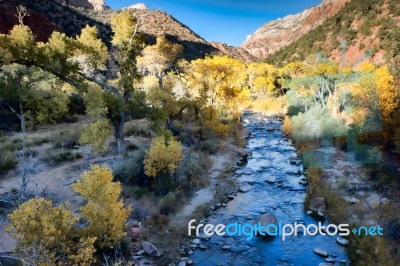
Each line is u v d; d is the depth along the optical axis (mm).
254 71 73125
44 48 21500
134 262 12469
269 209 18047
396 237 12680
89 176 11688
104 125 22016
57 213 9922
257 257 13484
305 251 13805
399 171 17672
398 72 33375
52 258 9203
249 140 34438
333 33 119250
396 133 15273
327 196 17859
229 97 41312
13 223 9344
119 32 23812
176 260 12977
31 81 32562
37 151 24047
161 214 16234
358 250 12742
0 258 10805
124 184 18562
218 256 13547
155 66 40750
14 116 34812
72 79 23500
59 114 36781
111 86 23609
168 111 28781
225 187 20891
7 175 19500
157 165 17766
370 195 17219
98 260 11312
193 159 22000
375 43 91312
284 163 26500
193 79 41125
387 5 111312
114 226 11336
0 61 20109
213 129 32094
